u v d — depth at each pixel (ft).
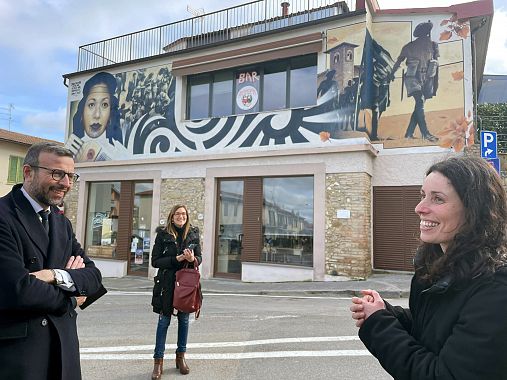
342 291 29.63
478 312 4.30
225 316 22.72
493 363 4.11
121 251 45.39
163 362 14.75
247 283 36.45
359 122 34.65
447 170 5.04
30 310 6.35
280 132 37.88
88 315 23.84
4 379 6.13
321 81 36.40
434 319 4.85
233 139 40.27
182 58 44.21
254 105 40.16
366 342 5.36
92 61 51.19
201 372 13.92
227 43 41.09
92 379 13.37
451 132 34.53
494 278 4.41
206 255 39.88
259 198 38.34
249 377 13.39
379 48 37.14
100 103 49.32
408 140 35.81
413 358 4.75
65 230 7.77
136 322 21.94
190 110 44.11
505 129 45.57
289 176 37.37
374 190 36.60
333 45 36.17
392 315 5.48
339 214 34.32
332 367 14.26
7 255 6.32
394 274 35.24
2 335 6.20
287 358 15.26
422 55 35.88
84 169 49.06
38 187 7.12
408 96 36.09
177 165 43.06
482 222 4.69
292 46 37.35
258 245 37.76
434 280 5.01
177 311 13.94
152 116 45.52
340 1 38.91
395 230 35.60
